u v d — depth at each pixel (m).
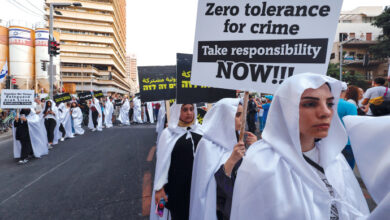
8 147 9.20
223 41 1.87
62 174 5.47
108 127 15.24
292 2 1.75
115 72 94.06
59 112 10.16
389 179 0.78
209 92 2.38
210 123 2.05
